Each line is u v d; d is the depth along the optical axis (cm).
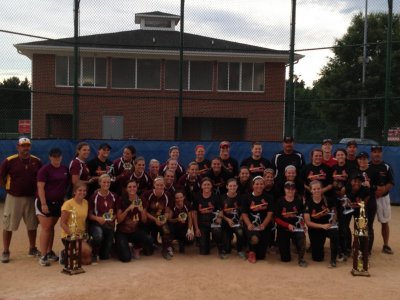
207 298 542
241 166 797
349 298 549
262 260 726
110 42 2356
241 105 2380
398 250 798
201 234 752
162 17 2719
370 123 2472
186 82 2391
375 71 2719
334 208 717
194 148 1272
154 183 741
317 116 2670
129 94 2333
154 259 719
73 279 606
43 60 2266
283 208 711
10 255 722
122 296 543
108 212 695
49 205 673
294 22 1283
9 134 2214
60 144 1227
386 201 775
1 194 1237
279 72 2391
